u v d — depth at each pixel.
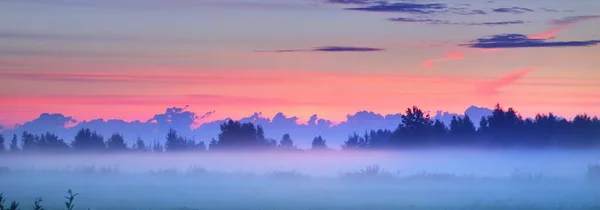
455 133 140.62
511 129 135.00
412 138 143.12
